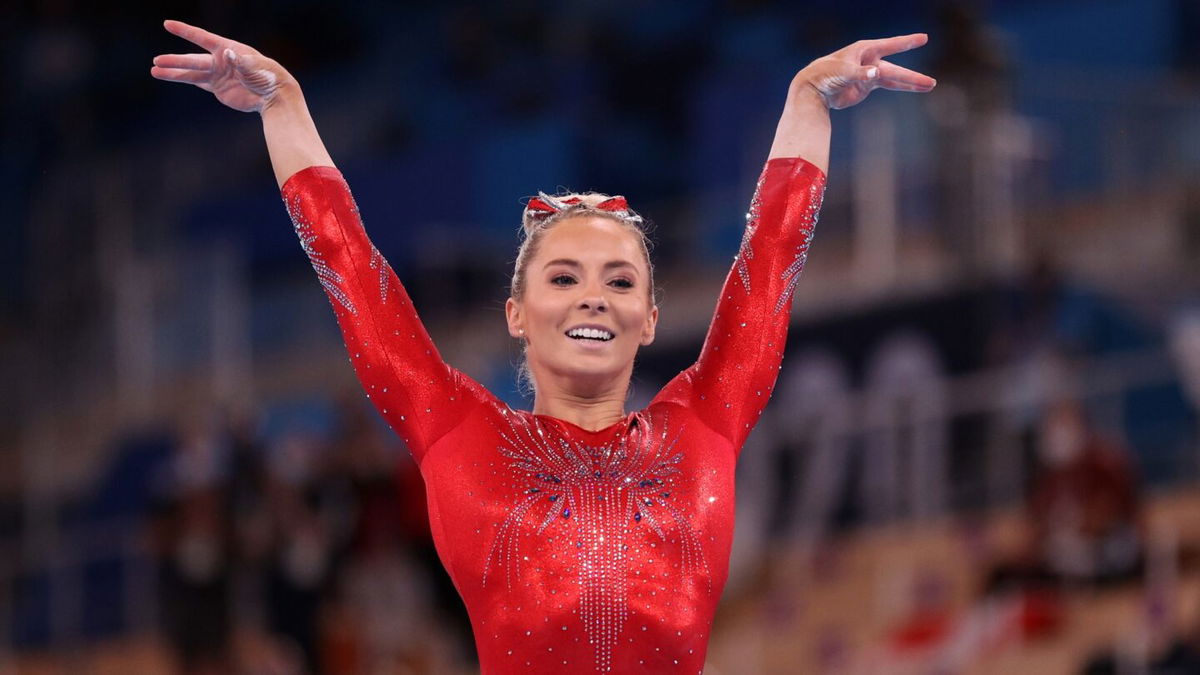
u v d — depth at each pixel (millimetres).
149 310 47312
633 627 9773
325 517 30844
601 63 48344
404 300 10648
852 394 31359
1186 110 38125
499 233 43438
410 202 45562
